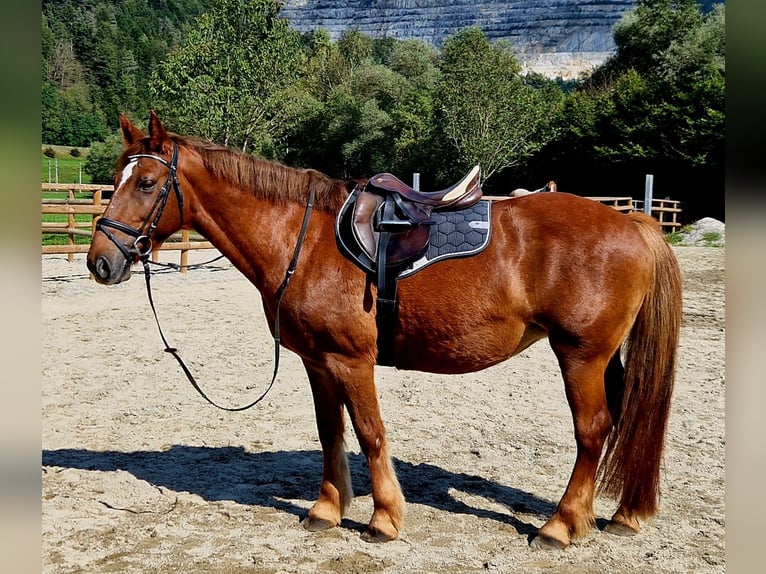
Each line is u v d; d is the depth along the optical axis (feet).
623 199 61.00
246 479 13.73
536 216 11.03
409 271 10.65
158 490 13.10
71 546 10.84
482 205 11.41
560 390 20.08
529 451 15.28
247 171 11.27
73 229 39.34
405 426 16.85
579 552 10.75
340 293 10.68
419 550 10.85
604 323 10.52
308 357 11.10
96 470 13.99
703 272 42.75
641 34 116.57
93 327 27.14
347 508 12.00
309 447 15.55
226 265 44.91
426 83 148.25
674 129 80.48
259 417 17.48
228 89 67.41
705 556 10.61
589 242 10.64
